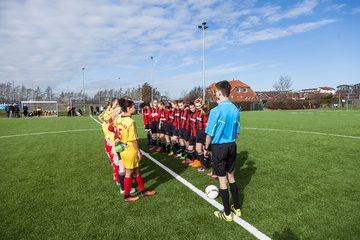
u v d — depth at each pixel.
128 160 4.26
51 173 6.23
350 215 3.68
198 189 4.89
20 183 5.48
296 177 5.45
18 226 3.57
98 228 3.46
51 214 3.93
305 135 11.52
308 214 3.72
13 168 6.75
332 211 3.81
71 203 4.34
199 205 4.14
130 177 4.34
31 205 4.29
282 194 4.51
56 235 3.31
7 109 34.25
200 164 6.67
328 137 10.78
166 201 4.33
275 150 8.30
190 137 6.88
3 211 4.07
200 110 6.10
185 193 4.69
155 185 5.17
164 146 8.60
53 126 18.69
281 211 3.84
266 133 12.50
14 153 8.76
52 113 37.22
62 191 4.94
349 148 8.38
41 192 4.91
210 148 3.96
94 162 7.31
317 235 3.17
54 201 4.44
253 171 5.96
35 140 11.72
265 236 3.16
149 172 6.15
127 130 4.24
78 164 7.10
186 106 7.37
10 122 23.50
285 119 21.08
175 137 7.98
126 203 4.28
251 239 3.10
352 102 50.69
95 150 9.11
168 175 5.86
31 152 8.89
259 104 50.44
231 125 3.59
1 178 5.87
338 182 5.09
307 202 4.14
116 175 5.13
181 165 6.79
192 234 3.24
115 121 4.70
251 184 5.07
